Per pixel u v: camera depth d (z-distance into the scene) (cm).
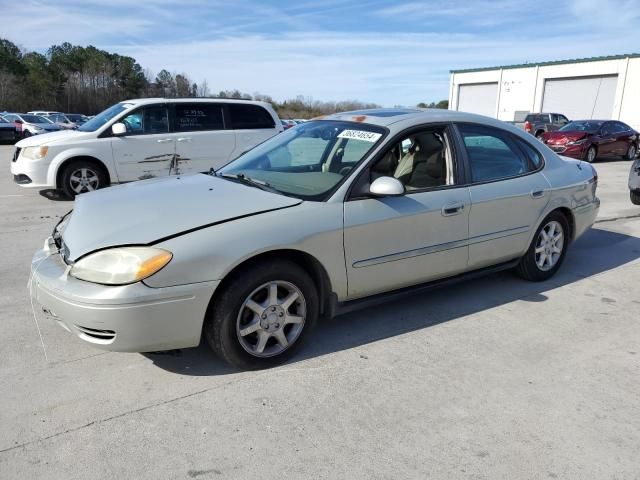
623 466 243
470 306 429
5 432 259
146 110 905
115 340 276
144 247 279
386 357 341
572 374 325
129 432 261
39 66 6688
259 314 311
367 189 348
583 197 500
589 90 3328
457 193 392
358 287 350
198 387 302
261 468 238
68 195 873
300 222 317
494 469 239
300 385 306
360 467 239
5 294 438
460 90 4347
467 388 306
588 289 475
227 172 404
